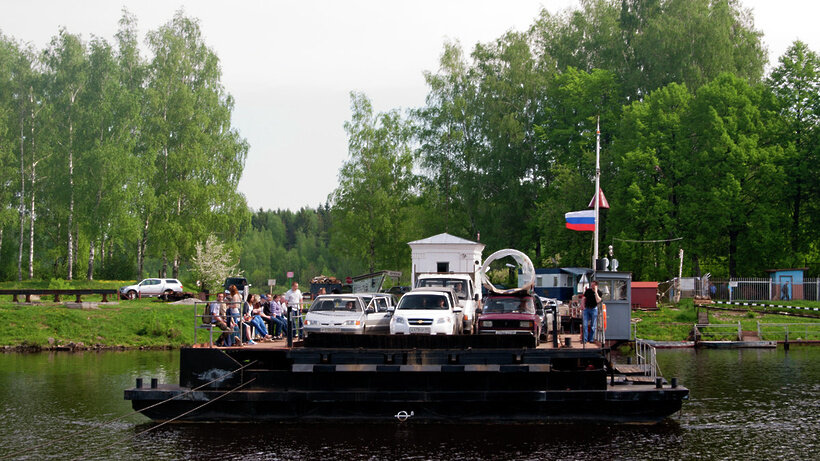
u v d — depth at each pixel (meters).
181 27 79.75
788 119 67.50
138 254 78.88
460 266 41.31
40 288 68.50
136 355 41.16
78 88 74.62
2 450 19.91
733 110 65.12
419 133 81.62
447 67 80.50
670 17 74.12
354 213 82.62
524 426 22.11
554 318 23.08
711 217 64.50
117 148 71.25
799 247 68.00
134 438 21.09
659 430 21.84
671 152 65.62
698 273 70.44
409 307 25.45
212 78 79.69
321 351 22.55
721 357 39.94
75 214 72.00
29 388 29.31
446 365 22.08
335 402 22.36
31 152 74.44
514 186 75.31
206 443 20.45
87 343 44.59
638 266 67.94
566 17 84.88
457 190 78.69
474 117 78.75
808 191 67.19
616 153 69.44
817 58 68.00
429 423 22.41
